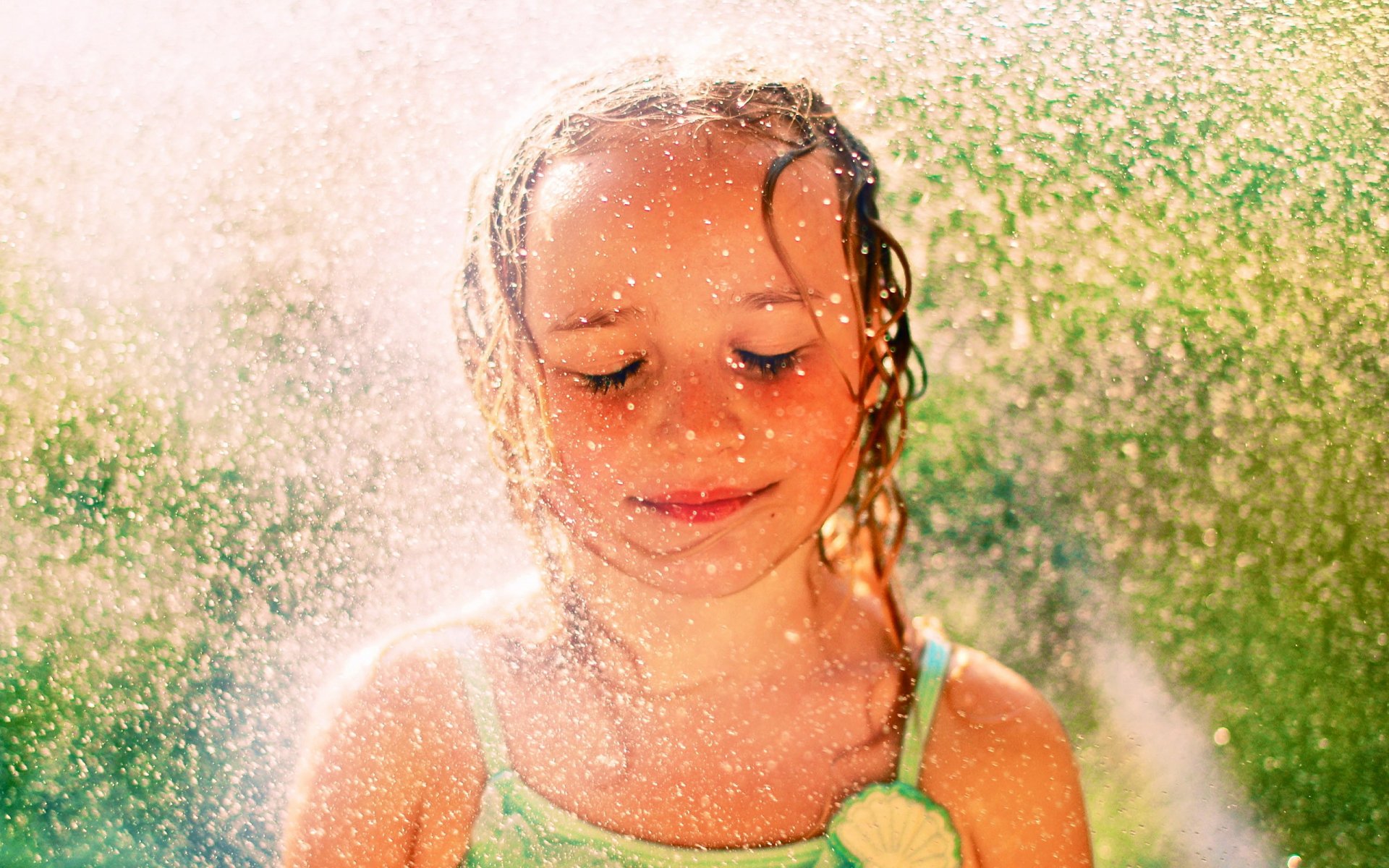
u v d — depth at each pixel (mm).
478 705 828
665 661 804
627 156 736
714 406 732
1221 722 833
